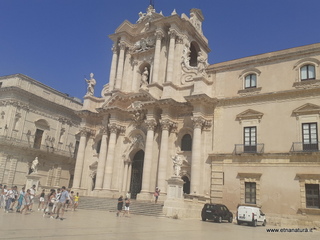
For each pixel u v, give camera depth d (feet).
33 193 77.05
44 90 167.84
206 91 109.50
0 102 152.76
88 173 135.74
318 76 90.89
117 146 127.54
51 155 166.71
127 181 123.95
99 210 97.81
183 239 42.01
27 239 33.55
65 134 177.68
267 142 94.17
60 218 60.49
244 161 96.17
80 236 38.45
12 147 147.64
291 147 89.81
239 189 94.79
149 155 112.16
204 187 101.60
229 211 85.15
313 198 83.46
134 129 125.70
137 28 141.18
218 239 44.88
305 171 85.76
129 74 137.69
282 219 85.40
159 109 118.11
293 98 93.20
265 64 101.24
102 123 134.10
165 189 106.73
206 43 146.72
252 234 55.93
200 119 104.47
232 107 103.76
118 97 128.77
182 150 112.47
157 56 124.16
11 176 146.72
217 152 102.17
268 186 90.33
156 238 41.11
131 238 39.58
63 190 63.52
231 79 106.73
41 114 164.25
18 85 153.89
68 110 179.63
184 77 119.85
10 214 63.98
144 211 89.20
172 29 123.54
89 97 141.28
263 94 97.81
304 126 89.61
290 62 96.58
